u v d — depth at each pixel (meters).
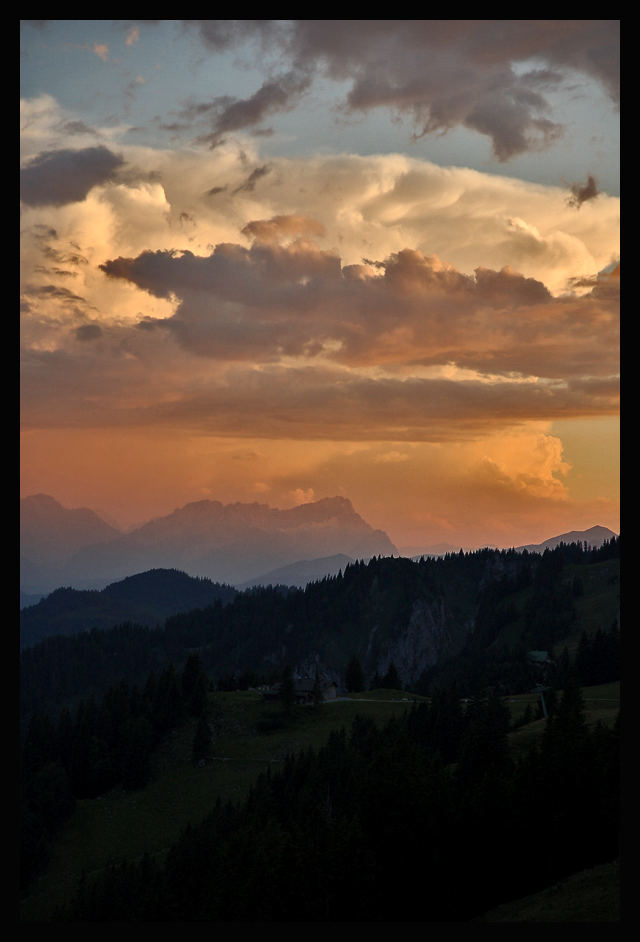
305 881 77.50
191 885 105.31
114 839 148.62
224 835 115.25
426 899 77.62
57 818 154.38
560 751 77.56
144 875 113.00
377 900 76.69
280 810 120.88
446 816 80.25
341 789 114.12
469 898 76.31
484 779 80.62
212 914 81.50
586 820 71.94
